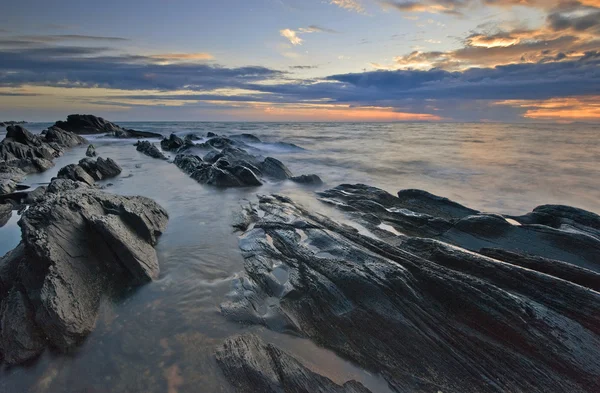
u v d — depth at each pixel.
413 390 5.90
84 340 6.75
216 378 5.93
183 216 13.91
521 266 9.02
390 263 8.37
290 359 6.28
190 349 6.58
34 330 6.55
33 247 7.60
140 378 5.95
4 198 15.97
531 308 6.85
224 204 15.82
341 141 53.69
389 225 13.14
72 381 5.92
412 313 7.13
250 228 12.45
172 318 7.42
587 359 5.98
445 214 14.16
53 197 10.05
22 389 5.78
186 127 104.50
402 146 45.00
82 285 7.68
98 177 21.59
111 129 62.03
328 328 7.12
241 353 6.33
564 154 34.84
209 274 9.18
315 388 5.73
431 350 6.48
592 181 22.14
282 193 18.11
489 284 7.41
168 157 32.75
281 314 7.51
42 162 25.59
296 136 65.31
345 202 15.66
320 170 27.19
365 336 6.86
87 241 8.66
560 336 6.34
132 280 8.55
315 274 8.57
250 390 5.70
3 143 27.02
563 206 12.86
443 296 7.41
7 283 7.79
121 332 7.00
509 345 6.39
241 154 28.44
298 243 10.34
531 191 19.91
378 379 6.13
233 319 7.42
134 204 11.64
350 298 7.62
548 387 5.77
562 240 10.14
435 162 30.56
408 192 16.09
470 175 24.53
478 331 6.69
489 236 11.12
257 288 8.41
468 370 6.12
